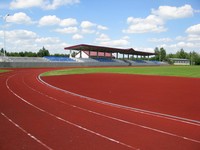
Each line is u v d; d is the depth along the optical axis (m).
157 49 131.12
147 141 8.08
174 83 26.47
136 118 11.20
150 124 10.20
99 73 41.56
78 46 74.88
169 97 17.48
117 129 9.34
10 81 26.56
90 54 91.69
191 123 10.55
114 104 14.63
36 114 11.53
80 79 30.23
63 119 10.70
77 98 16.45
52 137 8.30
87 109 12.93
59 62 67.00
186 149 7.43
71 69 54.00
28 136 8.36
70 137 8.34
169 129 9.52
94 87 22.67
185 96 17.98
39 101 14.95
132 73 42.22
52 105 13.79
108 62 85.12
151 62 112.44
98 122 10.31
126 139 8.23
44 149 7.25
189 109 13.53
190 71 48.62
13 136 8.34
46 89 20.62
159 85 24.61
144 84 25.45
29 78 30.56
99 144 7.73
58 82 26.47
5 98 15.82
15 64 55.22
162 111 12.96
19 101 14.83
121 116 11.52
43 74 37.44
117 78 32.09
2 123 9.89
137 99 16.56
